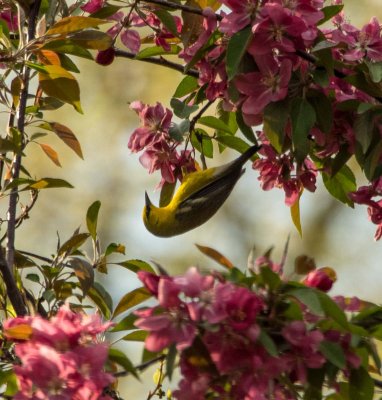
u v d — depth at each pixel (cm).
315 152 894
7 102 864
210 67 812
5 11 941
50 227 2428
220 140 957
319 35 767
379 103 804
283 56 765
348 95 815
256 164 902
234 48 730
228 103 828
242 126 827
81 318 628
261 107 748
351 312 619
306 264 620
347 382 647
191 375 588
